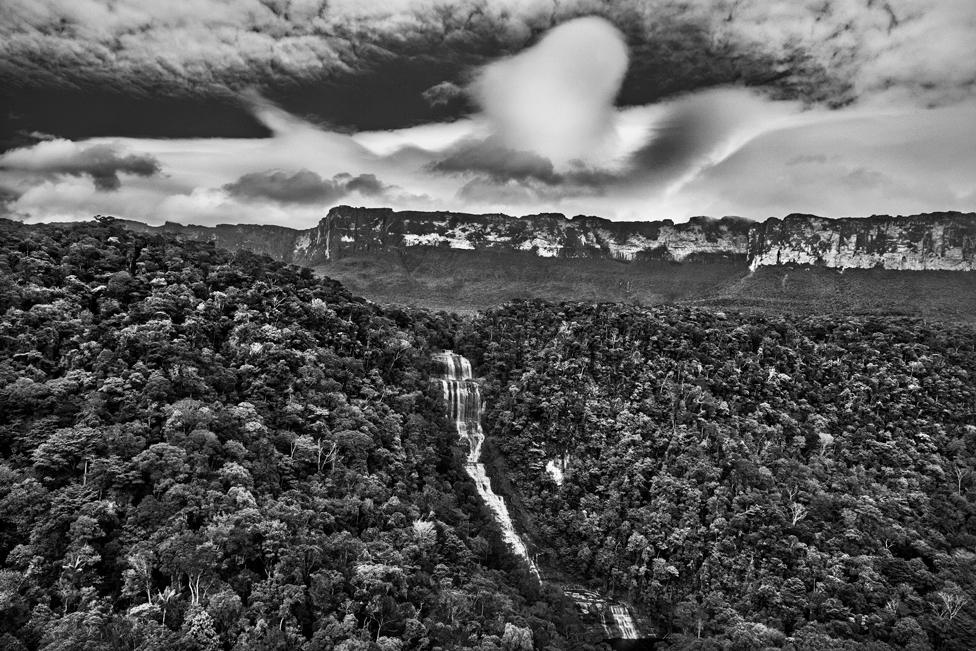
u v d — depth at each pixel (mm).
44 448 95312
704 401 162375
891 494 146375
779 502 138500
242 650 82438
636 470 149625
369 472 126500
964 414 172625
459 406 173500
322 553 98562
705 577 129000
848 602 121562
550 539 147625
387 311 192875
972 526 145000
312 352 143000
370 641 89500
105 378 112750
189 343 128875
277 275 176250
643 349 183000
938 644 117062
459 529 129125
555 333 197375
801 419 166625
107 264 147750
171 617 86062
